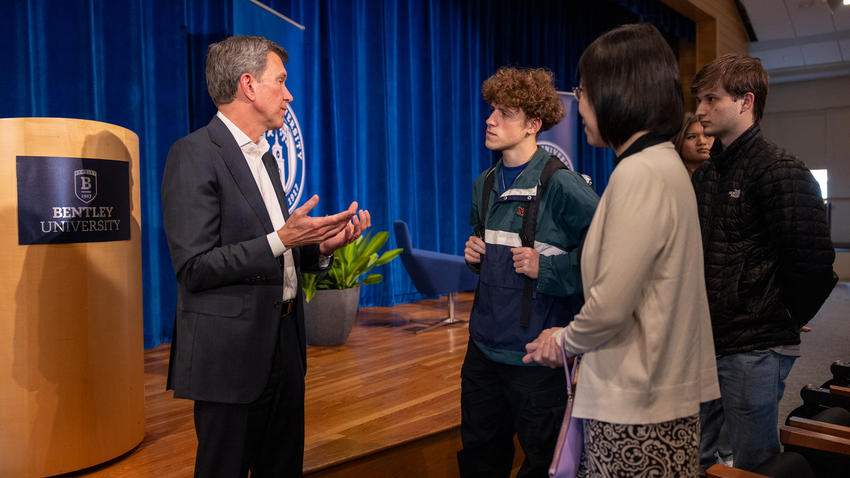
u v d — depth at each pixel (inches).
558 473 45.6
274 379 61.7
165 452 84.0
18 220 73.2
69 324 76.0
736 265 65.7
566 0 299.1
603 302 40.3
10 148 72.8
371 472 83.8
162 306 150.9
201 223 55.7
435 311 199.0
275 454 64.3
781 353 64.6
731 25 365.4
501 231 67.3
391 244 212.1
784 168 62.1
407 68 221.8
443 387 113.8
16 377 73.8
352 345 149.8
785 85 542.3
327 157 196.5
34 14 128.6
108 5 139.1
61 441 75.9
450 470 93.4
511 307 65.2
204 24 158.7
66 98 132.6
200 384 56.6
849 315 245.8
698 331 43.6
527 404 65.1
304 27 188.9
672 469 41.5
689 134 98.5
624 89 43.4
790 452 54.9
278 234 55.5
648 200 40.5
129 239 83.0
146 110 145.2
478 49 253.1
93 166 77.5
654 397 41.3
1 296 73.2
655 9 292.5
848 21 398.0
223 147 59.2
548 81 68.4
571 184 63.5
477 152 253.6
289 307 63.6
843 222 520.1
